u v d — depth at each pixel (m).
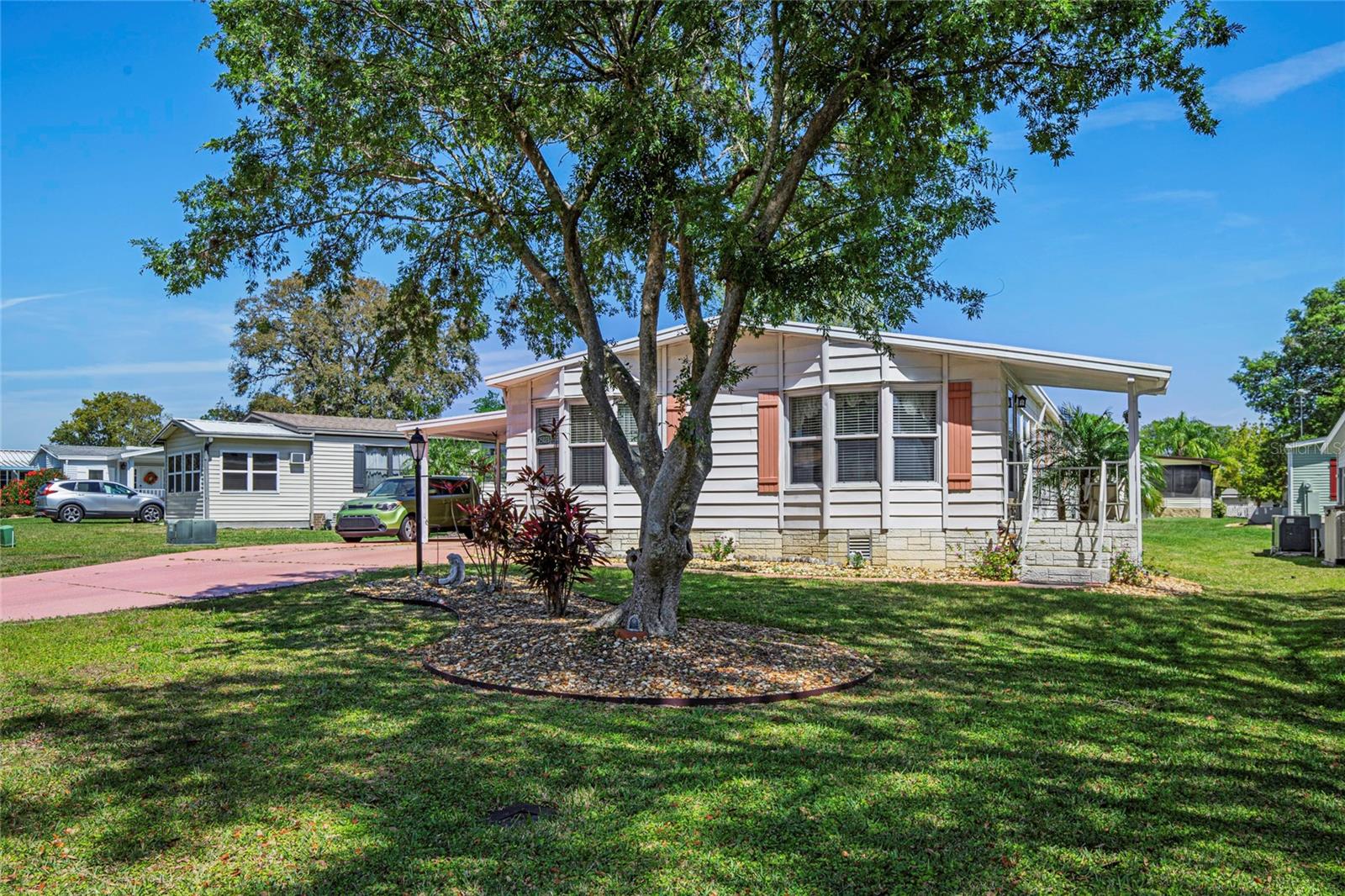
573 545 8.45
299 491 26.97
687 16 6.52
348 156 8.13
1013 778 4.29
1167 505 43.88
